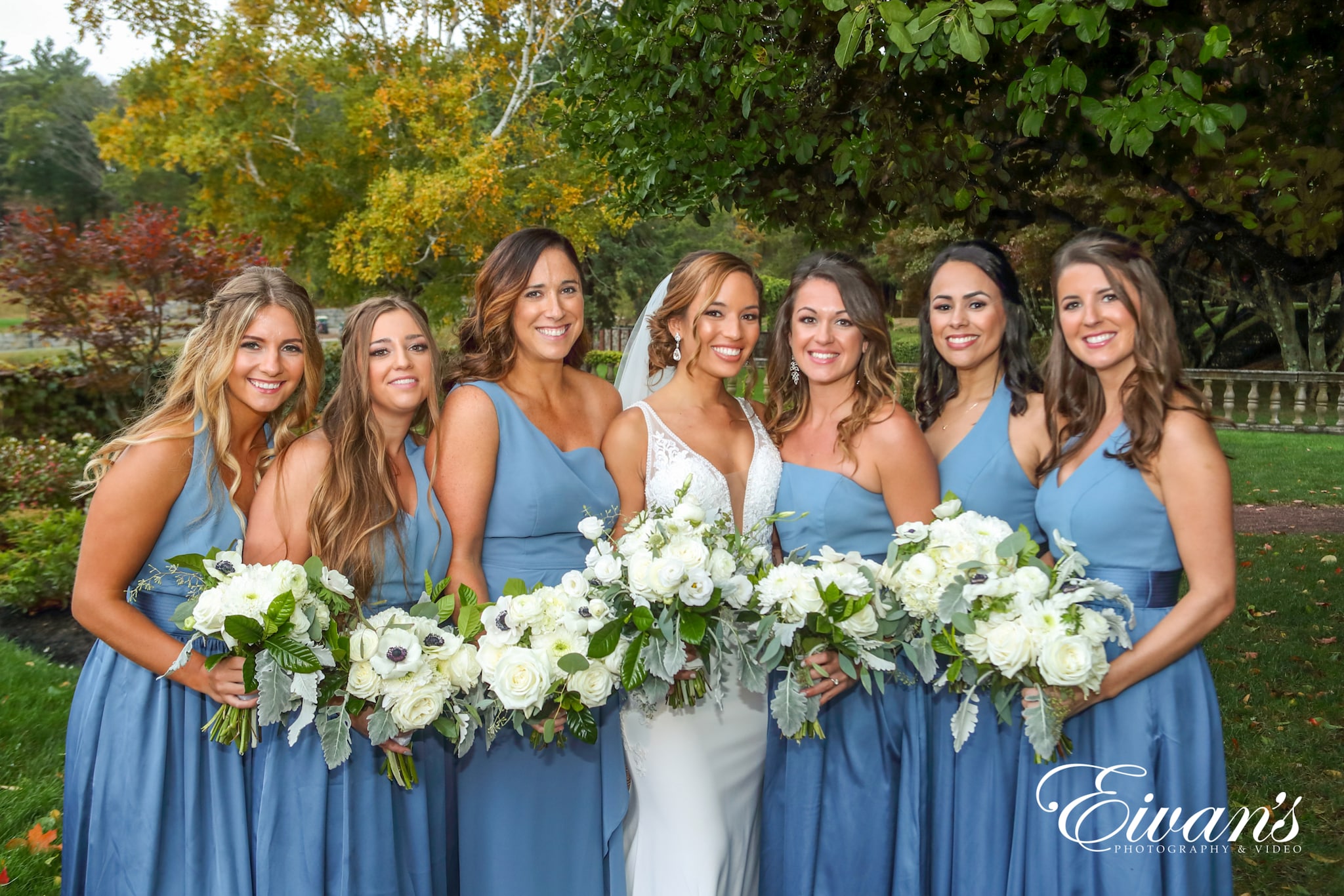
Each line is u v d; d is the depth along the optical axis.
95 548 2.18
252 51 16.38
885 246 22.56
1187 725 2.25
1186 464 2.20
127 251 10.02
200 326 2.35
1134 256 2.29
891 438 2.65
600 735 2.63
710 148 4.54
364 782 2.28
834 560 2.37
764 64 4.34
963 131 4.64
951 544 2.26
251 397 2.32
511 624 2.22
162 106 17.38
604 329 27.84
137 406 10.61
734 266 2.82
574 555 2.68
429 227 16.50
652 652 2.21
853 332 2.65
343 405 2.35
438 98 16.14
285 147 17.47
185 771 2.22
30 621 6.06
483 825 2.52
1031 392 2.67
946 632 2.24
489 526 2.60
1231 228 4.87
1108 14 3.84
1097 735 2.31
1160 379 2.24
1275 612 5.96
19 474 8.20
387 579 2.37
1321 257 4.87
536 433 2.61
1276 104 4.38
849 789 2.65
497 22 17.16
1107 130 3.20
